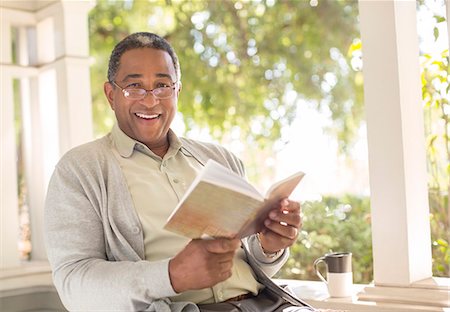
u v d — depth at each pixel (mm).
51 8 3762
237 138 6719
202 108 6691
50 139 3906
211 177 1836
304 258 3869
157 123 2465
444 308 2502
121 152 2457
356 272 3785
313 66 6840
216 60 6688
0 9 3707
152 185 2398
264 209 2088
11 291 3506
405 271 2666
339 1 6824
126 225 2311
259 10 6734
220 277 2057
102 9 6973
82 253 2256
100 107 7434
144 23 6734
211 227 1929
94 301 2168
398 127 2662
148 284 2096
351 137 6629
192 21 6594
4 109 3672
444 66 2977
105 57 7242
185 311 2227
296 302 2428
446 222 3125
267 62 6785
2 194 3629
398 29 2666
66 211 2303
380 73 2695
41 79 3889
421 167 2756
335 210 4262
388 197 2697
